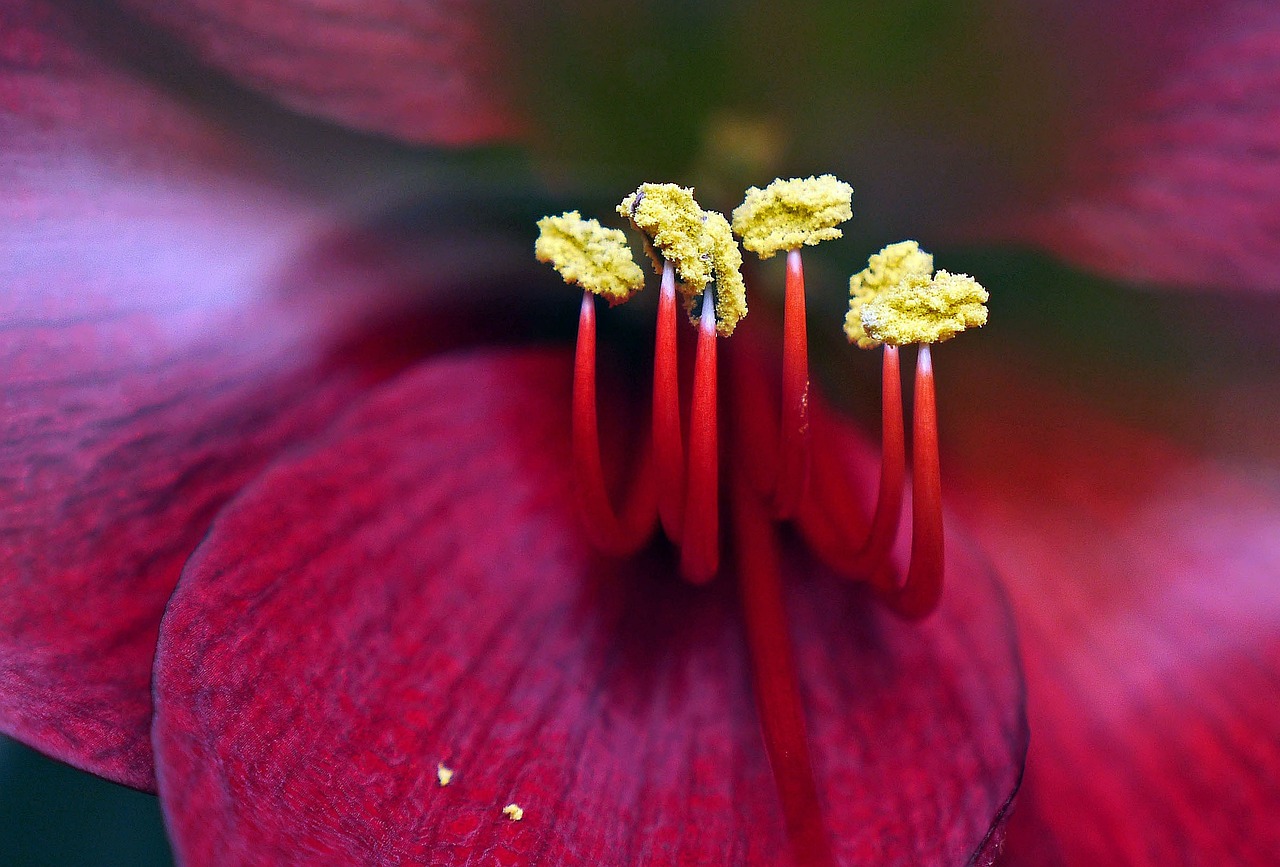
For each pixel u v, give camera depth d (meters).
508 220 0.26
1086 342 0.27
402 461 0.25
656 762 0.24
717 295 0.24
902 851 0.24
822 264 0.27
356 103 0.25
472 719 0.24
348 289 0.26
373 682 0.24
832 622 0.25
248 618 0.24
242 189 0.26
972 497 0.26
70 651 0.24
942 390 0.27
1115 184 0.26
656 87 0.26
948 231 0.27
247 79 0.25
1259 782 0.25
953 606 0.25
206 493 0.25
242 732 0.23
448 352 0.26
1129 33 0.25
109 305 0.25
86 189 0.25
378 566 0.24
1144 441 0.26
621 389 0.26
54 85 0.25
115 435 0.25
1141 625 0.26
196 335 0.25
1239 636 0.25
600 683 0.25
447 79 0.25
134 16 0.25
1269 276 0.25
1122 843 0.25
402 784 0.24
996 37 0.26
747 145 0.27
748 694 0.25
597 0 0.25
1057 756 0.25
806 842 0.24
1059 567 0.26
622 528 0.25
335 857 0.23
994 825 0.24
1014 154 0.26
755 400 0.25
